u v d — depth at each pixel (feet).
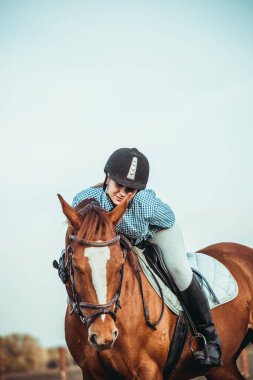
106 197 20.12
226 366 23.50
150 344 19.07
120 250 17.53
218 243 25.36
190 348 20.58
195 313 20.44
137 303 18.97
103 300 16.88
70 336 19.58
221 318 21.80
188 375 21.30
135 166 19.53
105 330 16.76
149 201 19.65
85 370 19.36
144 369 18.88
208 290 21.72
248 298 23.35
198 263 22.74
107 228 17.53
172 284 20.39
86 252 17.10
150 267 20.29
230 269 23.54
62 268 18.83
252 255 24.86
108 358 18.62
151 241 20.84
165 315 19.70
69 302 19.44
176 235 20.54
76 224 17.98
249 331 23.68
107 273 16.97
